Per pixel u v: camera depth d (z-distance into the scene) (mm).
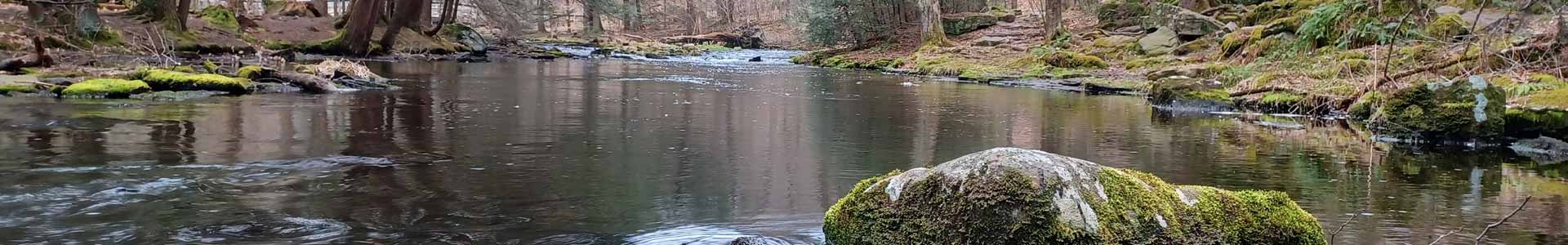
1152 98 11219
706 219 3672
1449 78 9328
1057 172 2434
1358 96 9375
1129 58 20531
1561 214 3869
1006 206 2361
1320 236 2617
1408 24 12406
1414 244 3273
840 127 7699
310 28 25609
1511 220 3732
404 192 4145
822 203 4074
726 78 16797
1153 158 5980
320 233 3289
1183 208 2520
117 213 3561
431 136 6434
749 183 4590
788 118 8477
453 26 29062
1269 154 6230
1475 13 13609
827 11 32625
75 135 6145
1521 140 6785
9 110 7762
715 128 7371
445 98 10219
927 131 7594
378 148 5734
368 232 3320
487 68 19047
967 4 34656
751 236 3342
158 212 3590
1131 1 25797
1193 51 19688
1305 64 12719
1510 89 7918
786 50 42812
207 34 21875
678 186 4445
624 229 3463
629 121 7855
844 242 2695
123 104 8633
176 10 21234
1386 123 7402
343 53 23062
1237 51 17281
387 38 23984
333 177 4500
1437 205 4117
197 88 10148
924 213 2500
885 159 5723
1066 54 19188
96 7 18594
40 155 5141
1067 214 2342
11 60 11281
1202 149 6516
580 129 7098
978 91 13344
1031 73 17766
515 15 42469
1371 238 3387
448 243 3174
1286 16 18953
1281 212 2592
